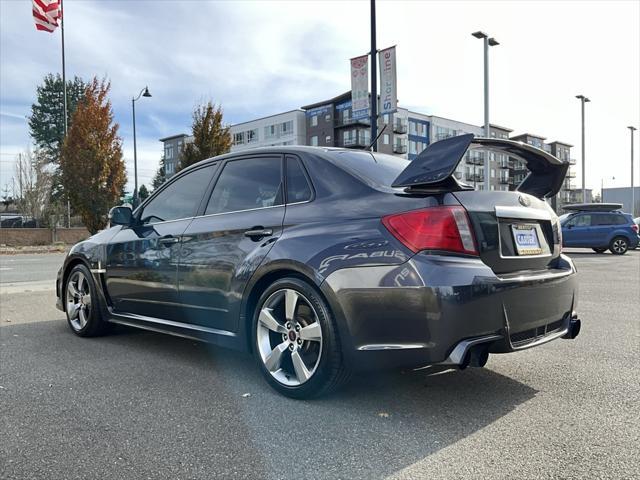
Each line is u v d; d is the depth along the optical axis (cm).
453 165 265
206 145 2300
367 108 1305
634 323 535
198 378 354
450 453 236
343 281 281
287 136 7025
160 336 495
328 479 213
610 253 1966
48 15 2205
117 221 440
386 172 327
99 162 2331
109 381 347
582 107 3325
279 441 250
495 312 265
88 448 243
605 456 230
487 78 1914
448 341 255
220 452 238
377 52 1270
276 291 317
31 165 4225
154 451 239
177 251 389
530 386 331
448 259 261
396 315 265
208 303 364
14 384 340
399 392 321
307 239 304
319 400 307
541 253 317
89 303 480
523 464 224
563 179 360
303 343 307
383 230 275
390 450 239
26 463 228
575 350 422
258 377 357
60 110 5788
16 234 2764
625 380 342
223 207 377
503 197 298
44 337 489
